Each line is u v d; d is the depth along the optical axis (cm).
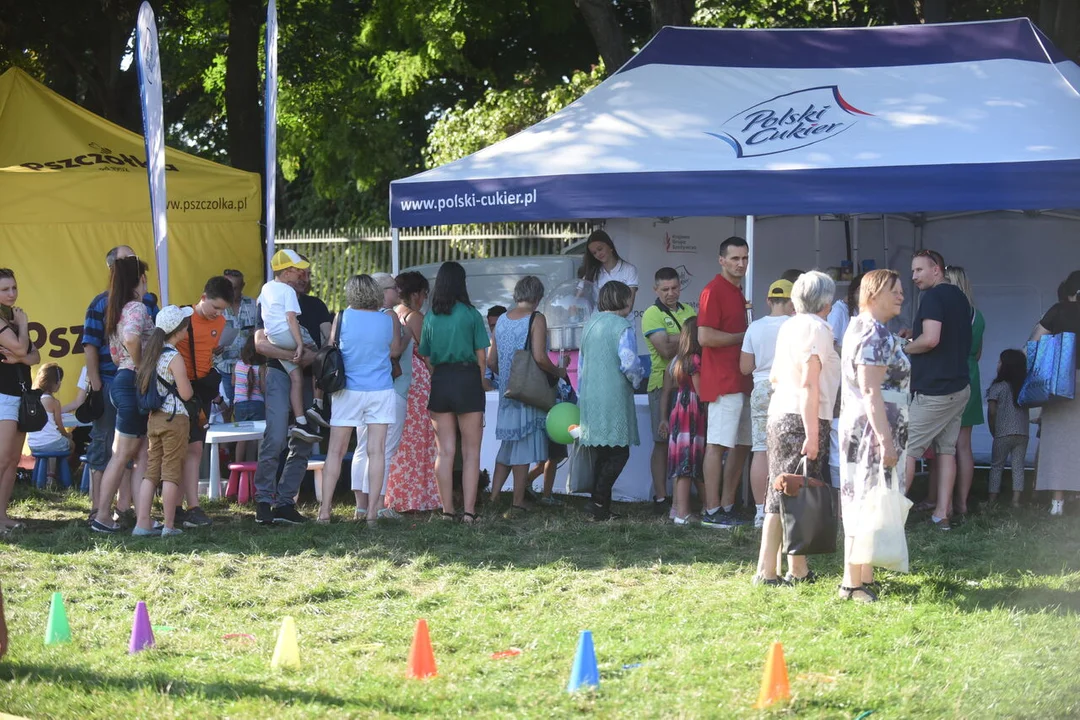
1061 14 2178
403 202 1500
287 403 1326
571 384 1512
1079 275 1352
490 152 1544
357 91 3562
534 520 1334
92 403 1317
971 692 684
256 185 1900
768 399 1209
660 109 1577
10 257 1759
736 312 1259
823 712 652
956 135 1412
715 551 1141
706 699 675
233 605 955
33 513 1408
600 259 1568
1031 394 1334
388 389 1284
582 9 2288
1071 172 1310
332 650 811
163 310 1227
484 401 1346
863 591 919
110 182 1806
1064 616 865
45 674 742
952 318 1214
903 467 924
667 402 1354
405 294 1405
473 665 759
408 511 1405
